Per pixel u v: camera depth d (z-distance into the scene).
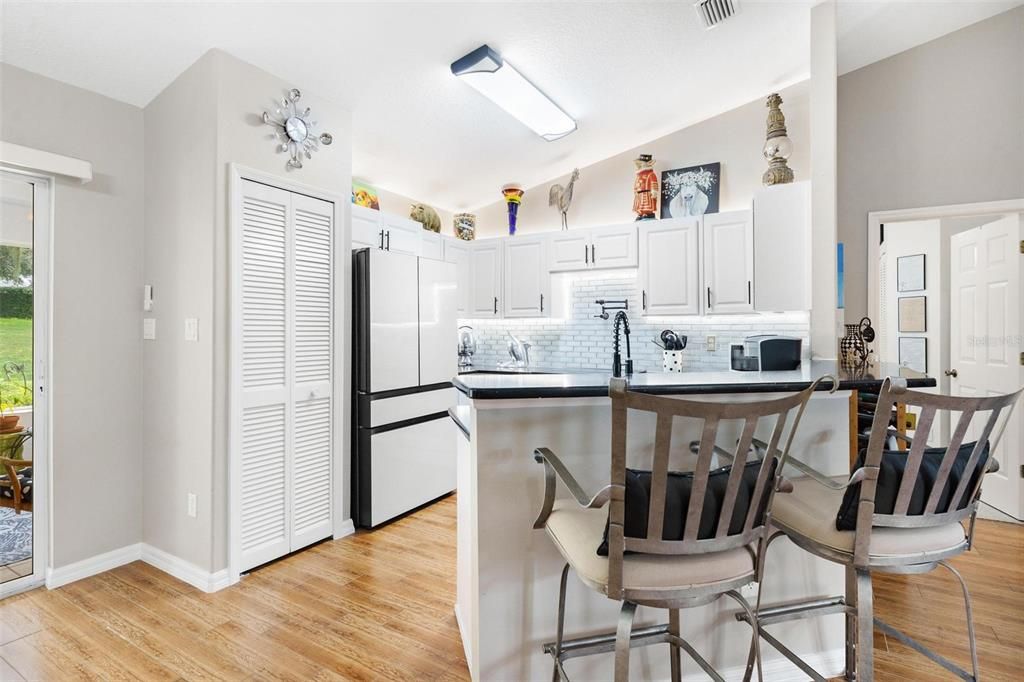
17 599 2.28
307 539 2.80
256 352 2.54
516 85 2.94
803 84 3.61
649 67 3.10
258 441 2.55
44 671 1.78
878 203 3.38
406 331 3.34
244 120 2.49
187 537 2.47
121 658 1.85
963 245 3.78
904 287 4.61
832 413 1.77
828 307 2.73
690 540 1.11
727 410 1.05
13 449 2.36
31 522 2.40
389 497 3.20
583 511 1.41
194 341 2.45
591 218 4.51
